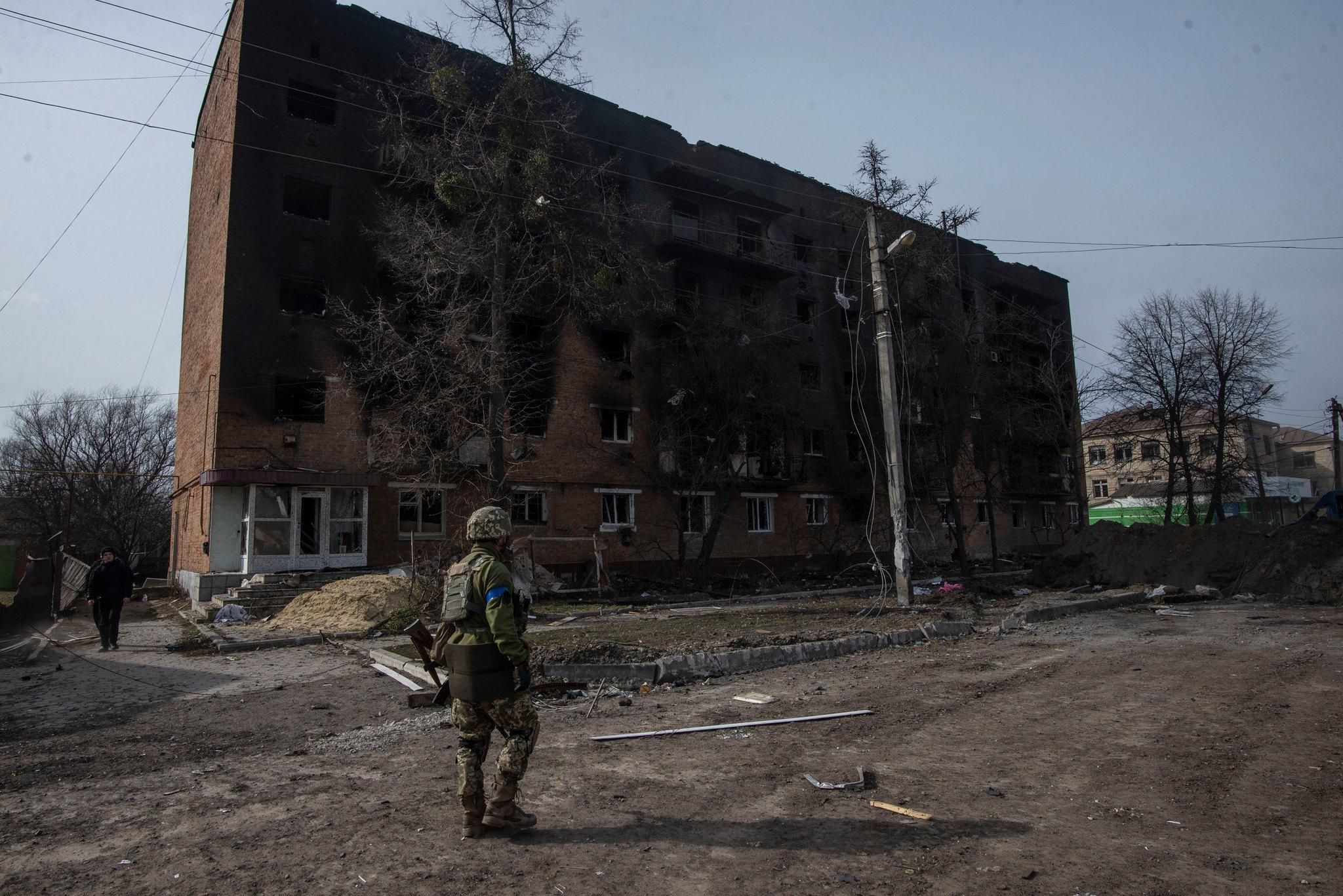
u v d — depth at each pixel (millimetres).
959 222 28359
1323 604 15906
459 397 18922
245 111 21312
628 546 27078
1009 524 41438
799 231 35219
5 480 42531
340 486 20859
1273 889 3180
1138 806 4227
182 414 26938
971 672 8547
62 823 4281
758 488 30906
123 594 13023
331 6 23203
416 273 20156
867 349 33219
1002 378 32750
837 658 9844
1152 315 31609
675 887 3264
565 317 24766
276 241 21375
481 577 3826
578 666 8078
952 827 3930
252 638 13492
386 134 23125
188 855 3721
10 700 8508
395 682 9117
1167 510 31688
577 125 27828
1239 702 6758
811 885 3268
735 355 26344
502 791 3828
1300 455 68688
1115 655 9633
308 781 5016
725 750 5504
